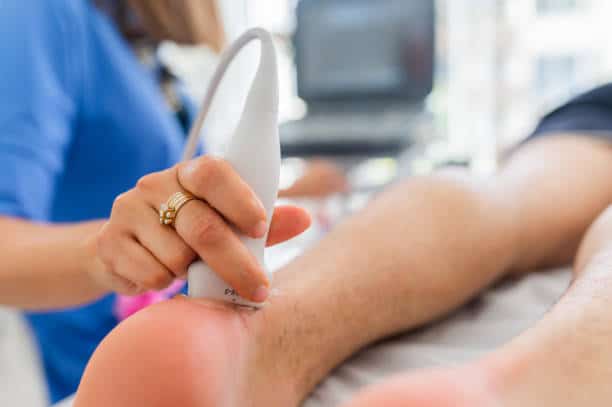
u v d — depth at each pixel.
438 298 0.49
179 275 0.35
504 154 0.86
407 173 1.46
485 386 0.22
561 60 1.90
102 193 0.78
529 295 0.59
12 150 0.57
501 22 1.89
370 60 1.91
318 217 1.22
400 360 0.45
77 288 0.47
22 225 0.53
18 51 0.62
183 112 0.98
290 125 1.77
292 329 0.37
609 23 1.84
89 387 0.27
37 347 0.85
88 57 0.73
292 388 0.37
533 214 0.61
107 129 0.75
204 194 0.31
